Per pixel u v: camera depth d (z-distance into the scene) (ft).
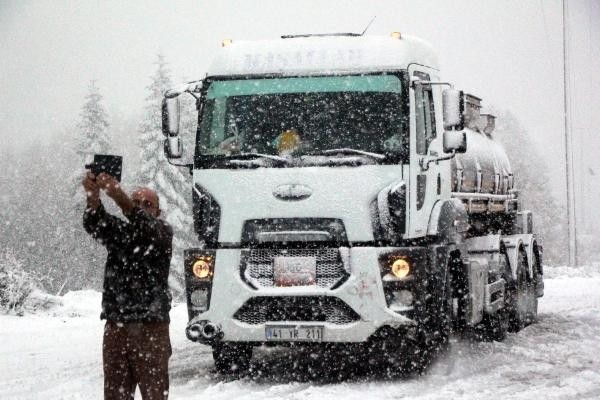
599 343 39.01
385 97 30.71
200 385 29.91
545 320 49.32
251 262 30.12
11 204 296.71
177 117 32.14
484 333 40.98
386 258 29.37
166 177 158.71
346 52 31.50
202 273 30.30
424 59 33.22
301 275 29.60
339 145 30.50
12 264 58.39
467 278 35.42
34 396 27.48
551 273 96.07
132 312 20.29
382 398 26.84
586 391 27.50
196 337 30.07
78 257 202.49
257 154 30.58
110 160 19.66
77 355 37.35
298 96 31.19
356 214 29.68
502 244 43.24
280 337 29.53
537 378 30.25
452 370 32.42
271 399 26.81
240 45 32.71
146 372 20.35
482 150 45.21
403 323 29.14
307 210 29.86
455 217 34.60
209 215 30.76
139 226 20.21
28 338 43.50
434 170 33.14
